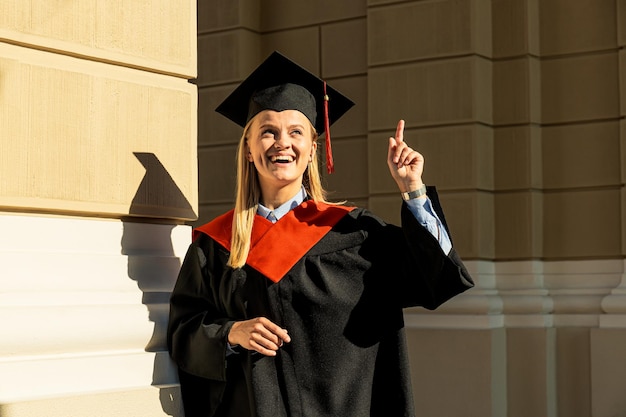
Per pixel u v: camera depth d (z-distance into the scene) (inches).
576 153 360.8
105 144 168.4
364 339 162.1
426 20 369.1
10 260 155.3
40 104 160.4
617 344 337.7
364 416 160.7
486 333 348.5
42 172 160.1
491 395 347.3
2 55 156.3
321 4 403.2
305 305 160.4
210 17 411.8
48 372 153.6
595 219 356.2
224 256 166.2
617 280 348.8
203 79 413.1
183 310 168.4
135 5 173.6
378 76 378.0
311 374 159.3
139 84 173.9
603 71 357.1
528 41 362.9
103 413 156.9
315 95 175.9
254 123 168.9
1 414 145.3
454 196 362.0
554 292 358.0
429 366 358.3
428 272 158.2
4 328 150.9
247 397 162.7
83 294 162.4
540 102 367.9
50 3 161.6
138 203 172.6
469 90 360.2
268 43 415.8
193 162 182.1
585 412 348.8
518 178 363.3
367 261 164.4
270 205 169.6
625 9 351.3
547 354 350.3
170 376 169.6
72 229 164.7
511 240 363.3
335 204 171.2
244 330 155.1
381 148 376.5
